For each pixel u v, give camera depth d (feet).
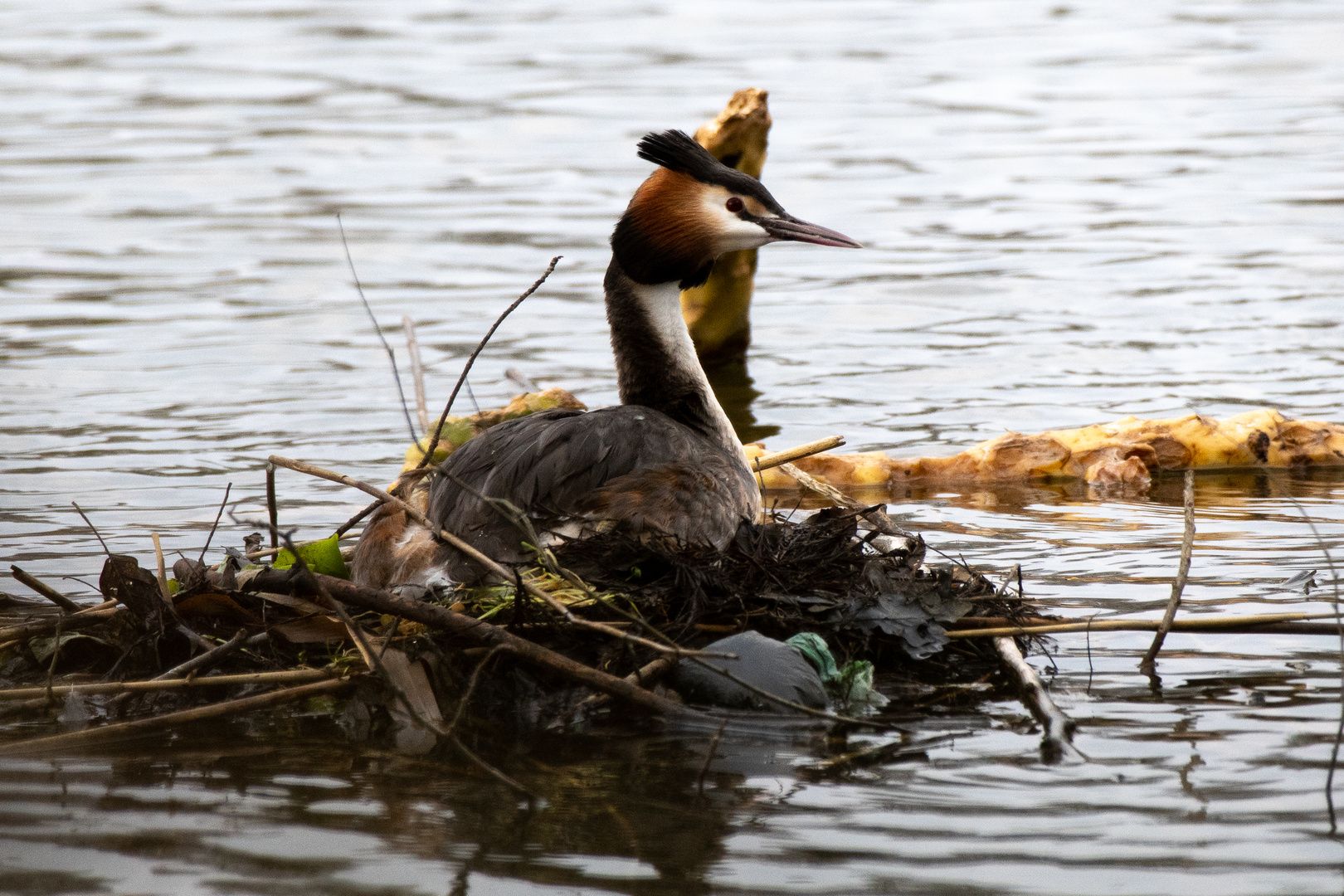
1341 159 87.20
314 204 82.12
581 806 21.94
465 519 27.91
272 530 25.80
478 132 99.04
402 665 25.85
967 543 36.58
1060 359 55.21
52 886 19.39
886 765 23.26
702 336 56.44
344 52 128.16
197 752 24.21
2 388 51.96
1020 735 24.43
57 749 24.39
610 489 28.12
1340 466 44.86
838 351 57.36
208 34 137.80
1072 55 122.01
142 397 51.13
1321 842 20.22
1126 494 42.04
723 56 122.93
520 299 29.94
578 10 146.92
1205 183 83.35
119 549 36.09
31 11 151.02
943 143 95.30
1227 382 51.70
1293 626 28.45
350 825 21.29
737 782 22.71
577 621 25.08
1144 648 28.68
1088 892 19.01
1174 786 22.16
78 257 71.82
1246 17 134.41
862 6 146.20
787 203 81.35
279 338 58.85
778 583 28.17
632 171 87.97
